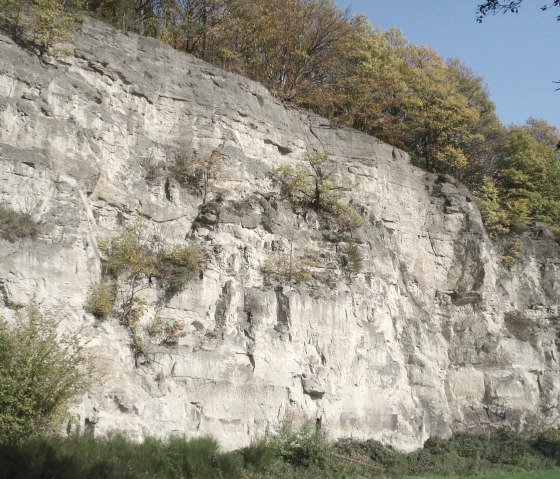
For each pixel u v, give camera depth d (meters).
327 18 42.25
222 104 31.83
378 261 32.69
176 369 23.98
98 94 27.67
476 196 42.66
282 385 26.31
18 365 18.56
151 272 25.27
